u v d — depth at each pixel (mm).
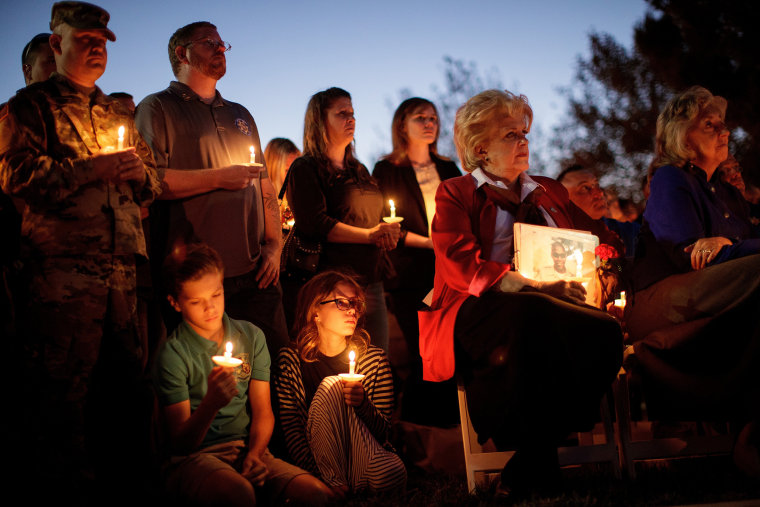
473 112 4070
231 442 3836
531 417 3398
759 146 15953
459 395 3967
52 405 3250
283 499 3684
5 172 3357
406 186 5695
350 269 4695
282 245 5113
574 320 3463
